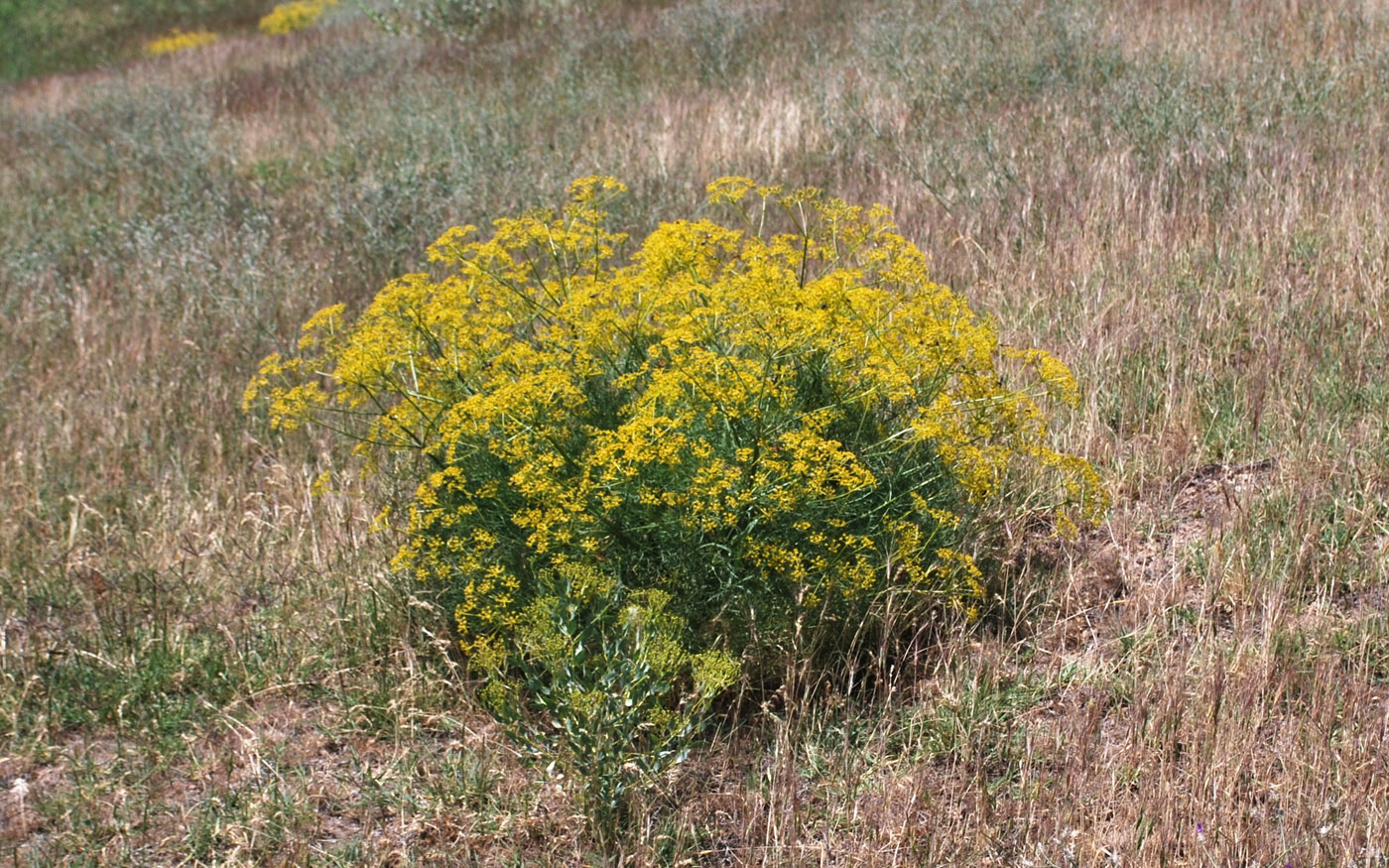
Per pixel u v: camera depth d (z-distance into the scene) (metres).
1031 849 3.03
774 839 3.13
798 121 8.71
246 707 3.81
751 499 3.42
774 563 3.47
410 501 4.52
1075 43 9.47
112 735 3.75
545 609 3.32
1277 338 4.96
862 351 3.79
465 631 3.90
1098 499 4.36
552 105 10.69
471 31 14.45
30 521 4.85
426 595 4.00
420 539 3.79
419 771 3.52
